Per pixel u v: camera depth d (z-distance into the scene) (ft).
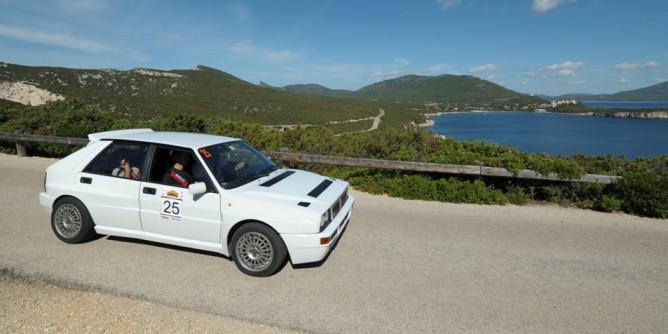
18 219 20.68
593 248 19.15
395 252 17.89
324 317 12.17
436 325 11.93
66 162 17.56
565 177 27.07
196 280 14.43
